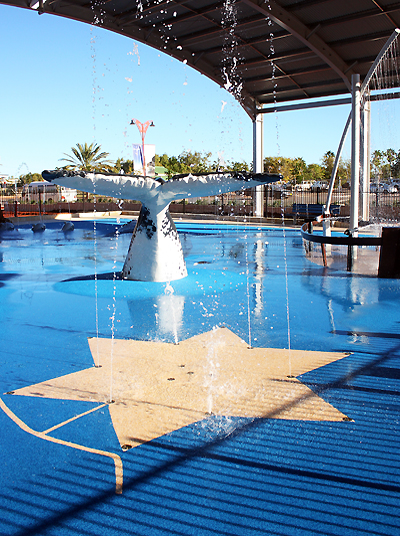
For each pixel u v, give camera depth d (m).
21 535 1.77
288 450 2.33
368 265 8.76
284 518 1.86
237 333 4.37
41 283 7.12
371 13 13.31
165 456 2.29
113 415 2.71
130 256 7.23
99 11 14.34
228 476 2.13
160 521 1.85
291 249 11.53
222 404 2.84
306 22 14.36
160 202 6.77
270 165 50.91
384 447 2.36
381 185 27.64
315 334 4.32
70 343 4.10
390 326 4.58
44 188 40.09
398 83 17.50
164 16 14.80
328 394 2.98
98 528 1.81
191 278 7.31
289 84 20.14
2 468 2.21
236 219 23.83
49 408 2.81
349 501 1.96
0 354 3.81
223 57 18.23
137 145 23.19
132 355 3.76
